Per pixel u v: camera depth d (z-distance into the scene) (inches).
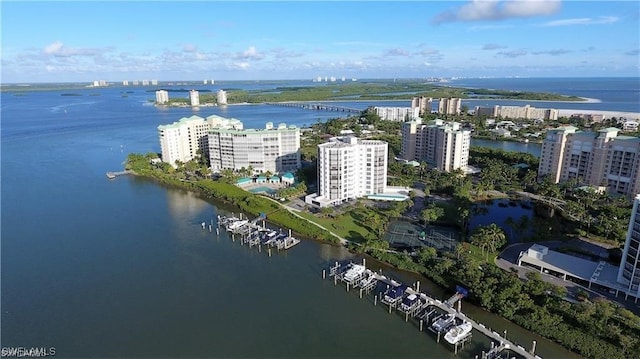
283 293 5989.2
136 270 6663.4
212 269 6702.8
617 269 5959.6
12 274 6501.0
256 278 6417.3
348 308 5620.1
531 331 4980.3
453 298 5511.8
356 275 6210.6
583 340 4670.3
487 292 5413.4
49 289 6077.8
